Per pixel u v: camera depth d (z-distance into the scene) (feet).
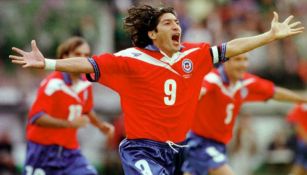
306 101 105.50
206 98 102.83
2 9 159.02
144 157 74.49
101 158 148.25
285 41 175.11
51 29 157.58
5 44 158.61
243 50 75.41
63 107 98.99
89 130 152.46
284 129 161.48
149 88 74.64
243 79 103.81
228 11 176.65
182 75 75.61
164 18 75.46
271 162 159.33
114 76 73.77
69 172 100.32
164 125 75.05
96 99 154.40
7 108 150.71
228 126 104.42
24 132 150.20
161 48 75.72
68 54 99.25
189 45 77.41
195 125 104.63
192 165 106.01
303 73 173.47
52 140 99.35
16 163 146.10
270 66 173.58
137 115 75.10
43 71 160.66
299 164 148.46
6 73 158.40
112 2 163.53
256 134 161.07
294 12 180.24
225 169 103.91
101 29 161.58
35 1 158.61
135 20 76.59
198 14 176.14
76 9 158.71
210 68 76.95
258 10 178.60
